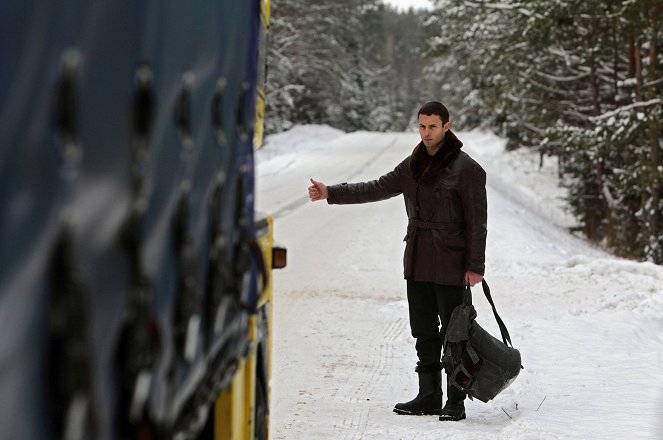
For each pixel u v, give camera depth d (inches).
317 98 4360.2
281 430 302.5
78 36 86.4
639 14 1293.1
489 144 3201.3
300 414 324.2
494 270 725.9
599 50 1568.7
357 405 339.6
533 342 452.4
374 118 6845.5
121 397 97.1
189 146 123.9
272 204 1353.3
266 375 212.7
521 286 650.8
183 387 120.9
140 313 99.7
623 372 389.1
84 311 84.4
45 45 81.0
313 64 4136.3
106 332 91.7
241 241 162.6
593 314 533.6
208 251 136.9
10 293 75.5
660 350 431.5
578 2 1338.6
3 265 74.6
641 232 1499.8
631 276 670.5
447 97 4655.5
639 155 1418.6
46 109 81.0
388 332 487.5
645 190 1424.7
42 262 80.3
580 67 1752.0
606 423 308.8
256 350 193.3
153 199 106.7
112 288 93.7
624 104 1622.8
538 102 1914.4
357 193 325.7
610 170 1699.1
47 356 81.3
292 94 4099.4
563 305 574.2
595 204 1781.5
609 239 1620.3
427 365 326.6
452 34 2139.5
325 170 2185.0
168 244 113.7
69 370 81.7
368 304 577.3
